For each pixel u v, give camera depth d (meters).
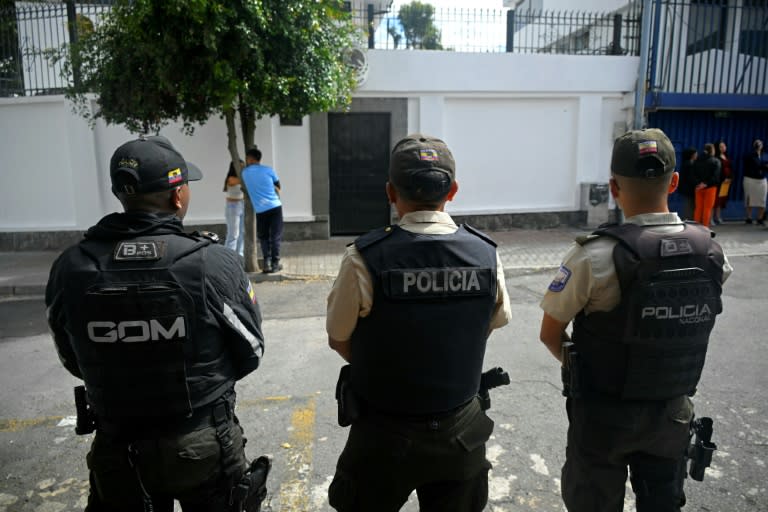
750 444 3.22
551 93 10.34
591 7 15.04
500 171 10.55
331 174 10.17
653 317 1.76
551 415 3.63
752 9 11.59
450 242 1.72
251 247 7.82
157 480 1.65
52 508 2.77
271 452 3.25
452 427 1.72
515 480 2.93
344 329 1.74
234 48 6.30
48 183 9.66
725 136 11.44
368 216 10.36
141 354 1.62
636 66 10.46
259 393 4.08
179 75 6.43
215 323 1.71
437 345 1.67
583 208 10.77
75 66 7.51
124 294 1.60
